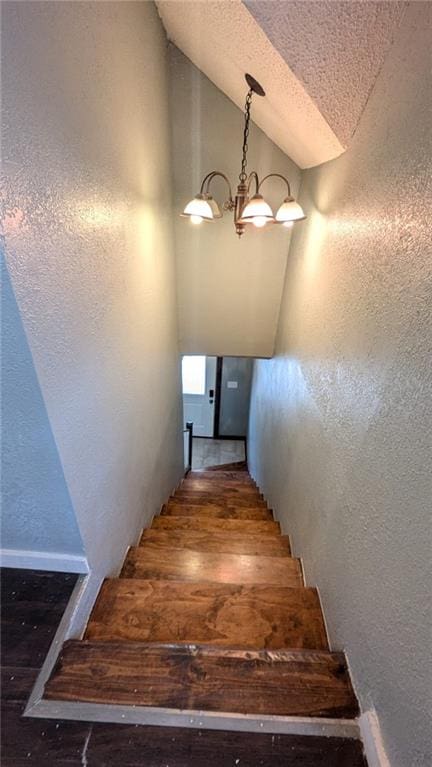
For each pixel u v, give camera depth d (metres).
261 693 1.02
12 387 0.88
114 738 0.92
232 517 2.87
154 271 2.11
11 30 0.67
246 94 1.86
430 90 0.76
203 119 2.40
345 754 0.91
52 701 0.98
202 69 2.18
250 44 1.20
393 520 0.85
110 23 1.20
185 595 1.41
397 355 0.87
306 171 2.22
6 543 1.28
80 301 1.07
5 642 1.11
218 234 2.87
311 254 1.97
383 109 1.01
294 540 2.01
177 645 1.14
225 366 6.22
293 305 2.52
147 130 1.76
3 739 0.91
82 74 1.00
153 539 2.04
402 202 0.87
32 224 0.78
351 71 1.07
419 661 0.71
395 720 0.80
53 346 0.92
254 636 1.28
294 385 2.31
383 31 0.95
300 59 1.07
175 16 1.69
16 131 0.70
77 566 1.30
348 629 1.09
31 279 0.80
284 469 2.51
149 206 1.88
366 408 1.06
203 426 6.63
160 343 2.44
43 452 1.00
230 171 2.58
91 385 1.20
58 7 0.85
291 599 1.42
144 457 2.09
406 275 0.84
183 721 0.96
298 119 1.41
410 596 0.76
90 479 1.25
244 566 1.73
